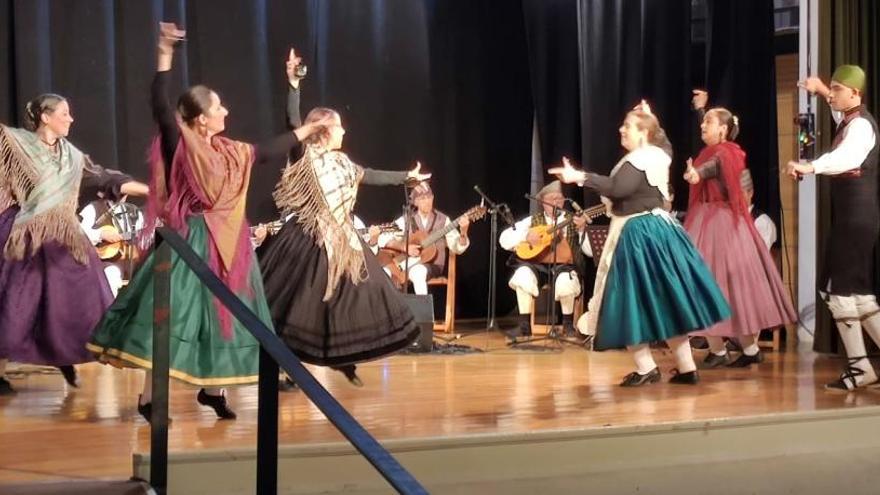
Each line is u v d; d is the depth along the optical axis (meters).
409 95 6.71
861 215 4.15
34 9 5.35
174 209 3.23
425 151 6.79
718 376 4.57
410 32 6.71
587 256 6.39
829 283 4.26
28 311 3.87
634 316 4.07
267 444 2.03
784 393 4.05
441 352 5.42
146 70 5.70
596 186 4.06
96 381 4.40
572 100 7.02
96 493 2.52
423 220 6.21
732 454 3.48
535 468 3.21
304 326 3.59
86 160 4.05
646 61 6.84
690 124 6.82
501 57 7.07
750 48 6.48
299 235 3.67
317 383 1.77
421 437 3.09
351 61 6.49
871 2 5.66
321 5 6.39
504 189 7.10
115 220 5.22
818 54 5.65
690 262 4.14
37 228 3.88
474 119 6.98
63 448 3.02
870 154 4.14
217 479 2.84
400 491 1.46
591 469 3.27
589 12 6.80
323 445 2.94
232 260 3.26
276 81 6.15
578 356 5.34
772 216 6.42
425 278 6.09
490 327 6.34
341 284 3.64
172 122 3.24
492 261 6.29
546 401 3.84
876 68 5.64
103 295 4.03
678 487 3.35
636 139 4.23
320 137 3.74
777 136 6.46
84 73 5.53
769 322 4.69
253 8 6.02
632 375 4.29
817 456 3.58
